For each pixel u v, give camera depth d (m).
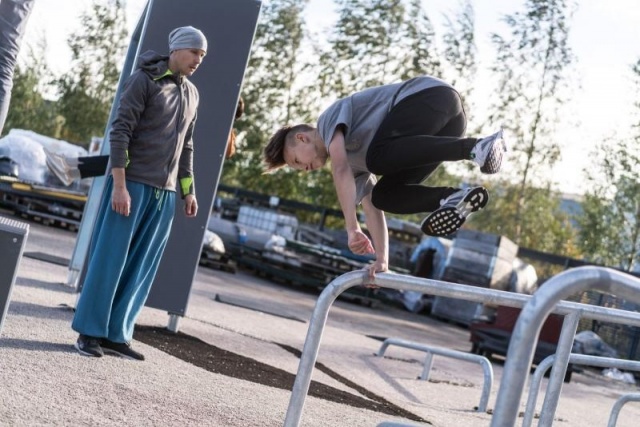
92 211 9.05
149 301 7.51
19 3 6.08
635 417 10.50
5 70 6.08
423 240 24.92
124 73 8.96
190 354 6.71
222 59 7.72
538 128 28.59
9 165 18.56
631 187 27.28
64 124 33.09
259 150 28.41
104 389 4.82
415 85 3.90
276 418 5.10
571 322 3.93
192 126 6.39
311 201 28.66
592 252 27.84
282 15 27.77
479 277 21.47
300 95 28.25
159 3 7.68
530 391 5.46
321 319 3.31
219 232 22.36
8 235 3.52
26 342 5.60
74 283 9.10
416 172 4.02
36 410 4.05
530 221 29.48
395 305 22.58
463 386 9.64
